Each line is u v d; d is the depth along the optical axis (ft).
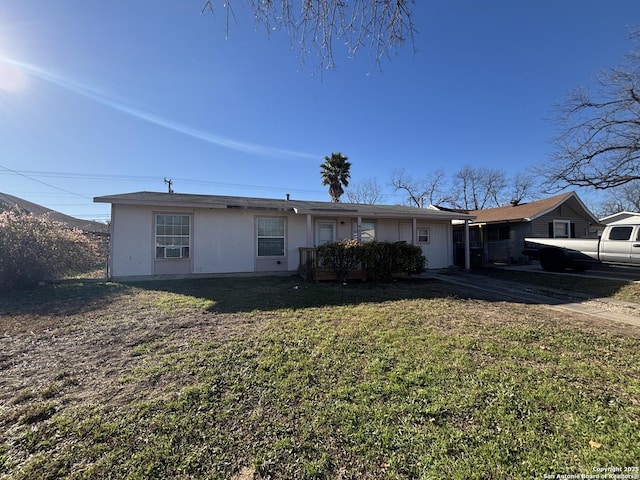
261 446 6.86
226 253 36.32
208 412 8.13
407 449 6.71
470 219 44.93
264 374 10.28
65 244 32.60
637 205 89.45
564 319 18.07
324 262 31.48
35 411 8.25
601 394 9.03
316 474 6.09
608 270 38.70
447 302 21.97
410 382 9.66
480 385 9.46
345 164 82.99
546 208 53.42
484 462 6.31
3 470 6.23
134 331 15.34
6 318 17.81
